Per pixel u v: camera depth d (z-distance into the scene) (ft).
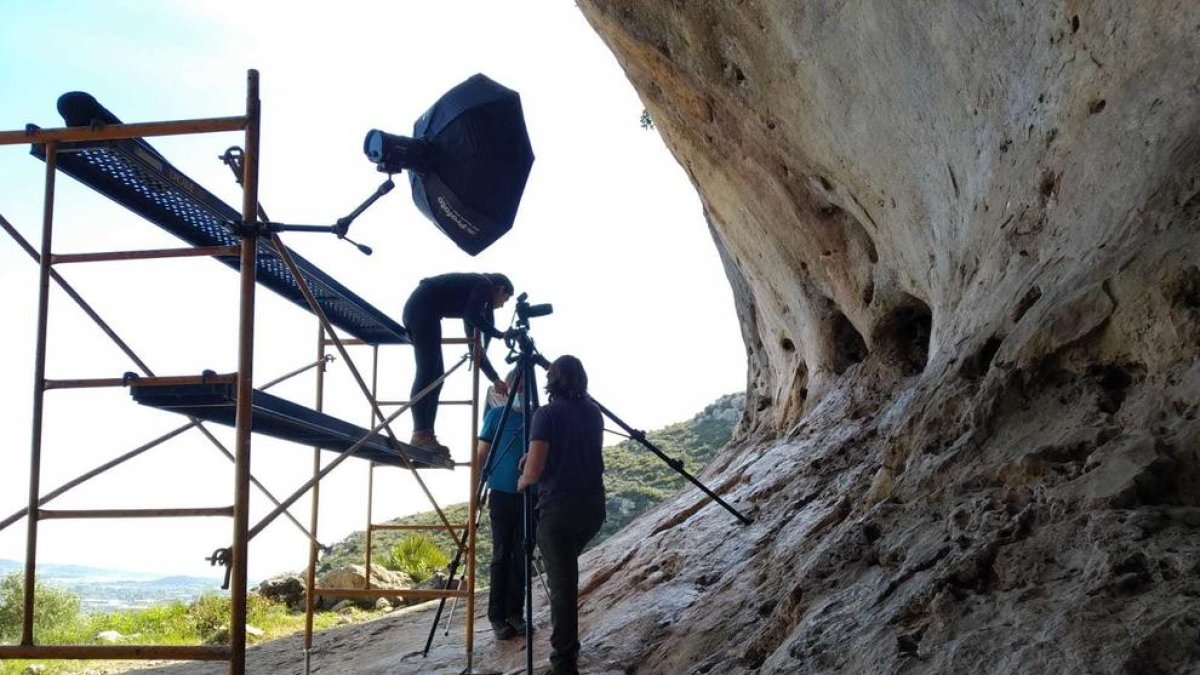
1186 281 7.92
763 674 9.46
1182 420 7.55
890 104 15.37
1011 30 11.85
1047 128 11.26
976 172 13.29
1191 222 8.25
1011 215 11.85
